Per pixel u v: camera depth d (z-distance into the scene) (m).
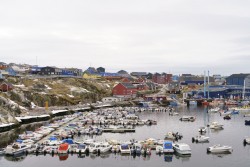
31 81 174.00
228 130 100.94
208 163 62.72
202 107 188.62
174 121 122.94
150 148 72.56
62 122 106.81
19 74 195.88
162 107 179.75
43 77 194.25
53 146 70.12
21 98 133.62
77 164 61.75
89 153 69.12
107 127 100.88
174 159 65.44
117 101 195.75
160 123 117.00
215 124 105.12
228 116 131.25
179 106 194.75
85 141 76.25
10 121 99.12
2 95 123.56
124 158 66.19
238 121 123.75
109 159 65.38
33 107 137.75
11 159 64.69
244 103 196.12
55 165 60.94
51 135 85.00
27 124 106.88
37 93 150.00
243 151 72.06
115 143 74.75
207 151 71.00
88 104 169.12
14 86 147.75
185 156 67.75
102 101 196.25
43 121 114.81
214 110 159.50
